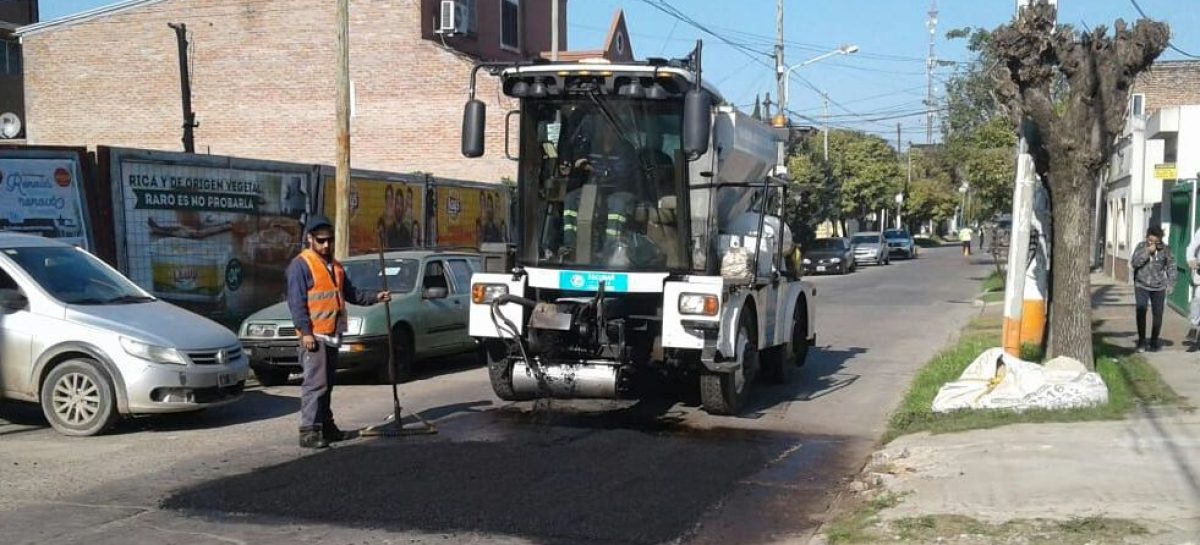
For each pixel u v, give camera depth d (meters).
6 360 9.88
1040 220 14.44
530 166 10.75
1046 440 8.85
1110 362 12.90
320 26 30.72
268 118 31.05
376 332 12.95
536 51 35.41
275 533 6.75
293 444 9.47
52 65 32.44
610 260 10.55
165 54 31.78
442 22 29.91
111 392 9.72
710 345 10.02
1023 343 14.45
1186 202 20.27
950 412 10.46
